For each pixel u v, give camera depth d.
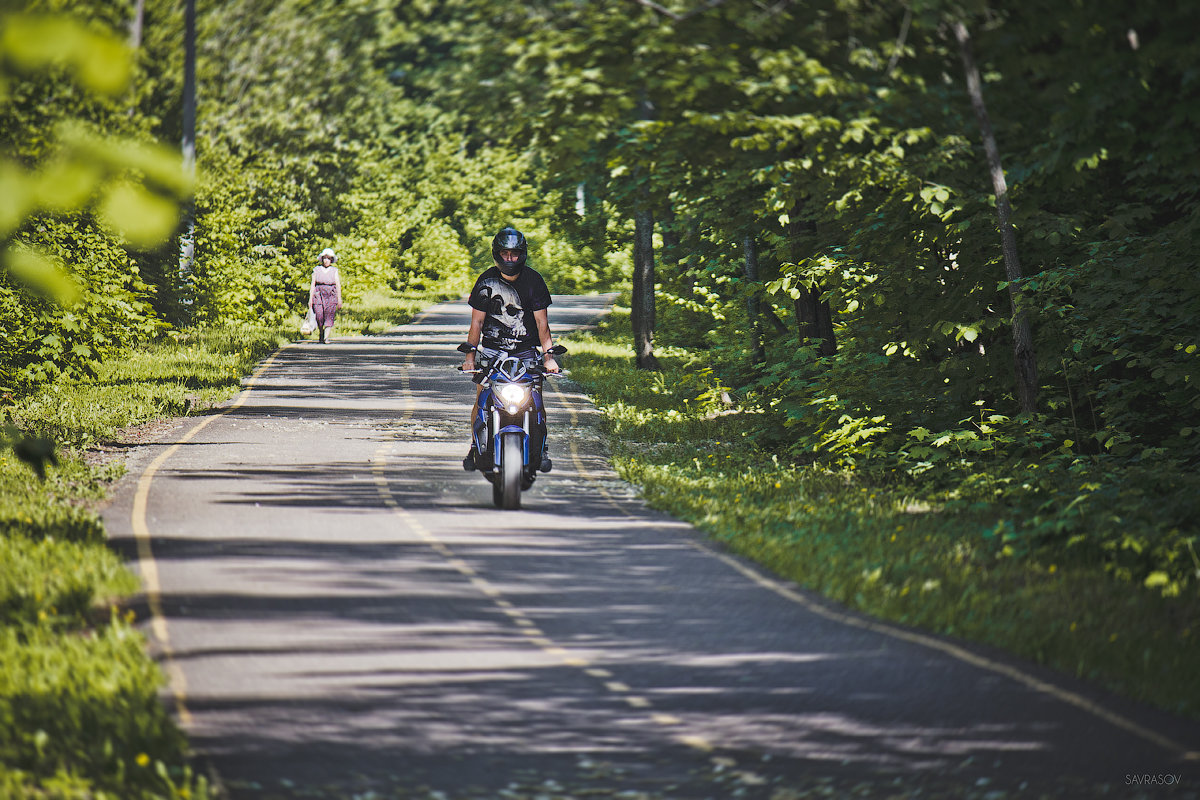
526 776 19.19
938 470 51.91
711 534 41.00
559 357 116.94
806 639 27.98
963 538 38.38
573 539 39.84
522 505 46.19
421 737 20.91
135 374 86.94
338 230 185.88
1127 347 50.66
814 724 21.95
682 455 61.31
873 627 29.16
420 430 67.75
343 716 21.89
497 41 42.94
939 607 29.72
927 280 58.25
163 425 66.56
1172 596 30.50
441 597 31.47
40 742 18.59
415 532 40.25
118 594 30.22
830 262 60.31
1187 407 52.88
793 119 45.50
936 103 46.34
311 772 19.06
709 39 42.78
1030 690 24.16
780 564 35.38
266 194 140.38
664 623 29.36
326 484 49.72
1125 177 51.28
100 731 19.72
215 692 23.00
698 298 125.12
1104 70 39.03
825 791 18.72
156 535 38.22
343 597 31.09
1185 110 39.66
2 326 74.94
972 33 41.75
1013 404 59.53
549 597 31.83
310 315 122.25
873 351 65.12
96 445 58.16
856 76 44.91
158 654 25.31
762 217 69.25
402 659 25.77
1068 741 21.16
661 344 141.00
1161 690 23.55
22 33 8.09
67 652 23.83
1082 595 30.55
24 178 8.58
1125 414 52.50
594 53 42.97
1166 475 42.91
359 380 92.44
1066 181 47.81
